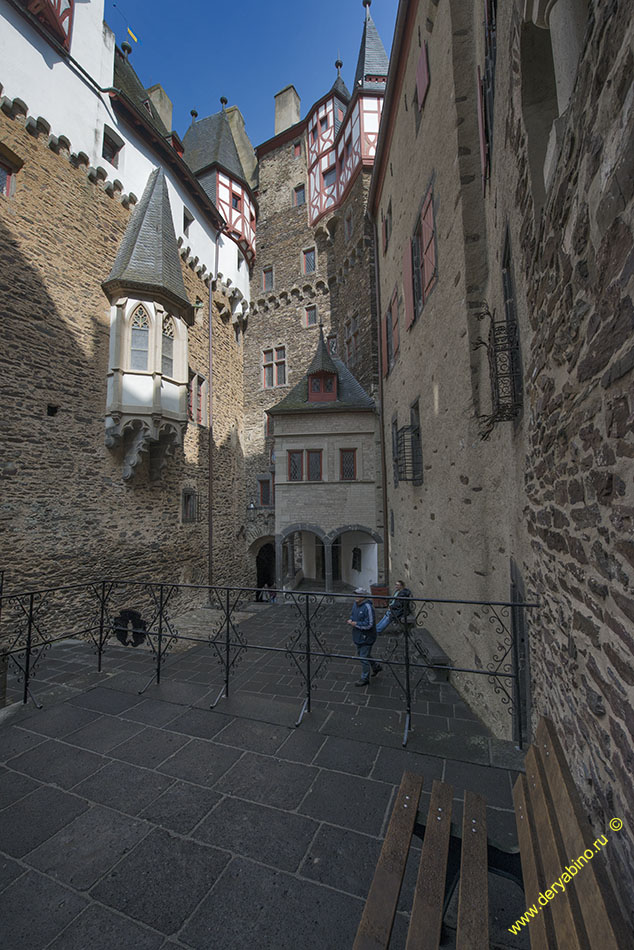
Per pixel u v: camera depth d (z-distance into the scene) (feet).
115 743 11.03
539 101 7.42
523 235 8.32
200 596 48.16
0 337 28.45
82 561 33.09
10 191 29.86
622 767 4.05
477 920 4.59
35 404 30.42
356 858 7.17
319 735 11.30
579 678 5.64
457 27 15.64
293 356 65.31
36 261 31.09
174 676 18.75
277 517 49.60
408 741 10.90
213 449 54.90
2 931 6.02
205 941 5.81
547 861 4.85
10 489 28.55
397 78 28.25
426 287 21.84
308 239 65.62
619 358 3.86
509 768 9.62
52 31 32.96
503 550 12.87
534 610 9.27
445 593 19.42
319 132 64.44
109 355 36.40
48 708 13.10
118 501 36.60
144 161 42.60
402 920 6.02
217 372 57.67
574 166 4.90
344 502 48.75
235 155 66.90
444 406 18.86
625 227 3.54
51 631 30.01
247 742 10.98
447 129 17.08
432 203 19.94
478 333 14.96
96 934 5.95
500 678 12.42
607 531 4.39
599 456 4.56
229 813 8.35
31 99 31.19
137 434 37.01
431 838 5.77
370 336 49.96
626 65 3.30
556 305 6.08
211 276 55.42
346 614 34.83
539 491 8.10
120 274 36.01
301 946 5.69
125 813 8.41
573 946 3.72
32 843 7.66
